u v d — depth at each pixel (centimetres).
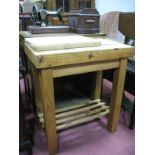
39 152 126
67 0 262
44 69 93
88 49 102
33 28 148
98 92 155
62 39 112
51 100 103
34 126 149
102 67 112
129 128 151
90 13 152
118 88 126
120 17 186
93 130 150
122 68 120
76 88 173
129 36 177
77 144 134
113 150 129
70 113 137
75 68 102
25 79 170
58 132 146
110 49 107
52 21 183
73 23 164
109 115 142
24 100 183
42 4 220
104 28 227
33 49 97
